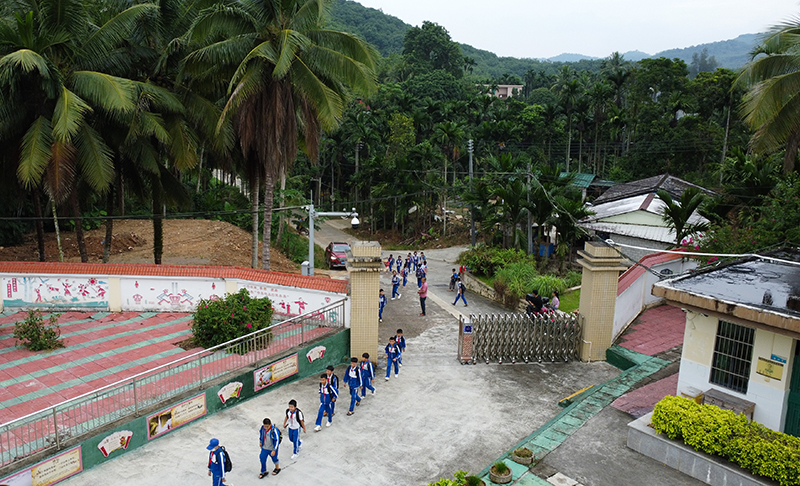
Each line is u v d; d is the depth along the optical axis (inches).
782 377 383.9
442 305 894.4
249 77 698.8
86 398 407.2
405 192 1825.8
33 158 639.8
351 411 494.9
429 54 4060.0
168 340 611.8
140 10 705.6
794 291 420.5
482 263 1071.6
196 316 595.5
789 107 558.9
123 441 415.5
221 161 887.7
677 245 882.8
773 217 677.9
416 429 470.9
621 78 2474.2
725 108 2068.2
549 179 1129.4
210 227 1323.8
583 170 2603.3
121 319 680.4
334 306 613.6
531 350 629.3
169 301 704.4
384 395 537.6
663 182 1379.2
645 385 531.5
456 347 675.4
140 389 473.7
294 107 762.8
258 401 514.9
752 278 464.8
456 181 2079.2
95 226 1240.2
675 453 391.2
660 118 2100.1
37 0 688.4
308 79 709.3
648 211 1131.3
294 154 780.0
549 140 2645.2
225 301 601.3
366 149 2429.9
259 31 724.0
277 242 1422.2
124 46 780.6
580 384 568.1
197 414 470.9
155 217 826.8
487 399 531.5
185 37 746.2
